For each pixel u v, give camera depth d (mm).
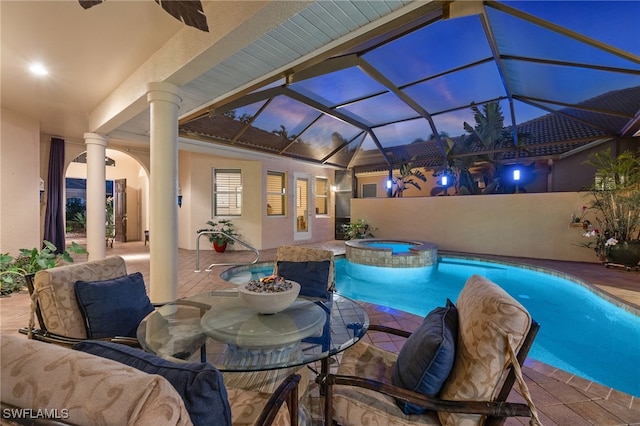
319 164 9383
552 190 8023
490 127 7059
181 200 8594
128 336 2062
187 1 1383
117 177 10352
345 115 6844
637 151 6406
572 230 6457
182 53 2777
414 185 9805
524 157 8000
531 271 5961
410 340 1551
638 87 4473
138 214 10656
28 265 4617
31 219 5406
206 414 842
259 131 6660
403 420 1346
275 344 1610
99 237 5348
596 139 6613
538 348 3350
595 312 4277
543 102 5828
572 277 4961
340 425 1477
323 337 1777
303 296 2559
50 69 3518
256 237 8492
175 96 3207
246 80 3336
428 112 6746
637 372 2836
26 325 3021
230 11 2289
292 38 2535
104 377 649
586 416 1765
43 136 6516
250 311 2096
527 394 1148
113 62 3369
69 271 2016
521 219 7051
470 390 1224
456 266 7211
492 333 1216
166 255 3203
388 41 3936
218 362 1518
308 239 9984
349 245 7027
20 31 2770
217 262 6559
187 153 8305
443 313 1628
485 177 8719
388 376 1693
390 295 5543
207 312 2084
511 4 3098
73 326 1888
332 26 2379
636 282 4465
